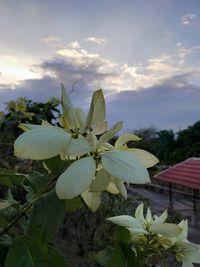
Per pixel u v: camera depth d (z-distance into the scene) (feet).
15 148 0.88
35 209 0.97
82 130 0.98
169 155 50.39
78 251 6.54
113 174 0.88
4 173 1.14
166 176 20.99
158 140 51.65
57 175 1.03
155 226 1.16
